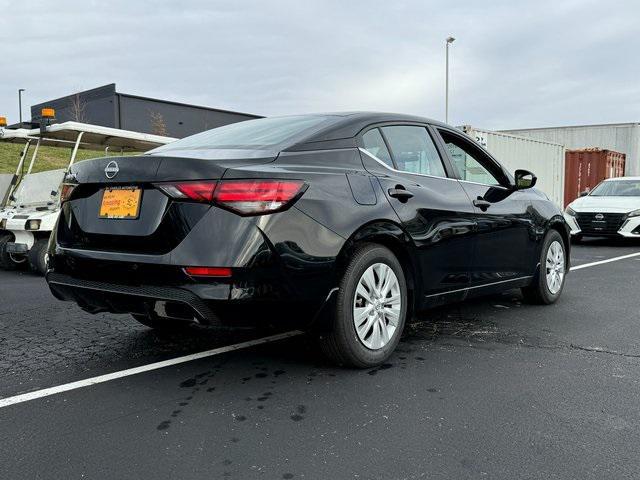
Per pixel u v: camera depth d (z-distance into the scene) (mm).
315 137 3486
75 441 2559
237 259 2840
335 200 3227
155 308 3039
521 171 4781
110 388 3225
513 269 4770
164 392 3154
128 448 2488
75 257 3307
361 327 3438
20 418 2812
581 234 11797
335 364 3574
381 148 3795
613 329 4492
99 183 3295
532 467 2316
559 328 4516
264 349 3963
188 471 2289
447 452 2443
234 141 3645
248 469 2305
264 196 2922
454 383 3270
